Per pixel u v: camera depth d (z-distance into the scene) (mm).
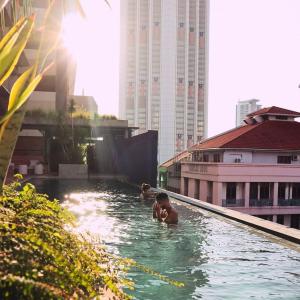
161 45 157625
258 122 48688
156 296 4273
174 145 157500
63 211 3312
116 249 6625
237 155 40781
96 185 21297
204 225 9242
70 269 2094
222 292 4523
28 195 3305
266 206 39281
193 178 45750
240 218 9820
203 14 158875
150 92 158125
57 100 35562
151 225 9039
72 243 2596
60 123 28906
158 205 9641
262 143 41688
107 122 30250
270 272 5406
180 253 6406
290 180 39594
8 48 1999
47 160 34000
